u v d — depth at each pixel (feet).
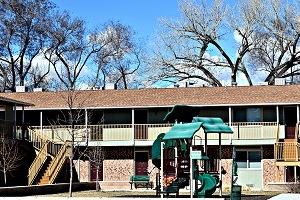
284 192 121.19
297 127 138.31
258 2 207.10
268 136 139.74
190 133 93.66
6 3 213.66
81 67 234.17
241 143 140.26
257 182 140.97
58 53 228.63
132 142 144.97
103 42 240.53
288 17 204.44
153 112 152.15
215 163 109.81
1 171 124.77
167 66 211.20
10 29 215.51
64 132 146.51
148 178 141.69
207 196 98.68
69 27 227.81
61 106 152.46
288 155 131.85
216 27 209.05
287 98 144.56
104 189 140.46
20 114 156.35
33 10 217.97
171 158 99.71
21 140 134.72
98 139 146.41
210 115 149.89
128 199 78.43
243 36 208.64
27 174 133.39
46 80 235.61
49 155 133.39
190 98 150.61
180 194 109.50
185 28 210.18
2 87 219.61
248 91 151.23
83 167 147.54
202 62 212.02
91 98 155.84
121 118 153.69
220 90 153.89
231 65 211.20
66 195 107.24
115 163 148.25
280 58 209.26
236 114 148.77
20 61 221.46
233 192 83.61
